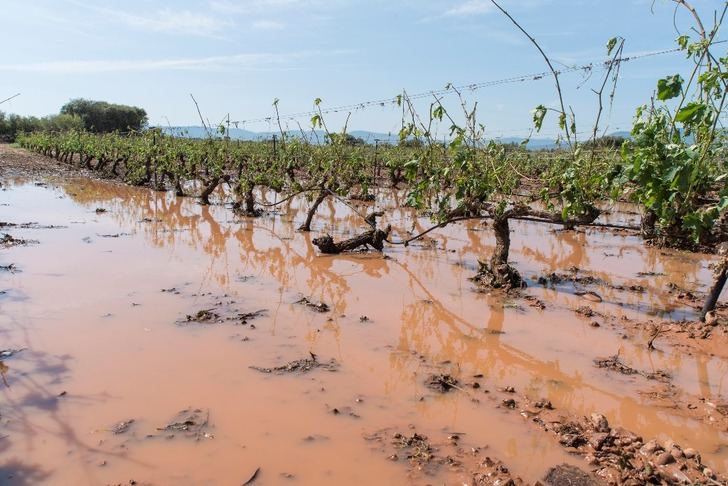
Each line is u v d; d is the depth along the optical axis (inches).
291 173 890.7
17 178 1011.3
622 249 510.6
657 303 342.0
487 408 207.2
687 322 301.9
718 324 294.7
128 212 659.4
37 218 580.1
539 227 624.1
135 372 223.5
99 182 1024.9
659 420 202.5
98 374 220.5
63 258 405.1
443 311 320.5
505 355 259.0
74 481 155.2
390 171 1007.6
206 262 416.2
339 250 470.3
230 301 320.5
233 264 414.9
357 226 613.3
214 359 239.1
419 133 402.0
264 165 911.7
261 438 180.1
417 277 397.7
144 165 992.2
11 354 235.6
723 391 225.3
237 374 225.6
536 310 324.2
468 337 280.1
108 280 351.9
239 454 170.9
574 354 261.0
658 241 521.3
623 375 239.5
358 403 206.4
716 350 266.5
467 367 244.1
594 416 195.8
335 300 335.6
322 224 622.2
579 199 317.4
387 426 191.0
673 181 206.4
